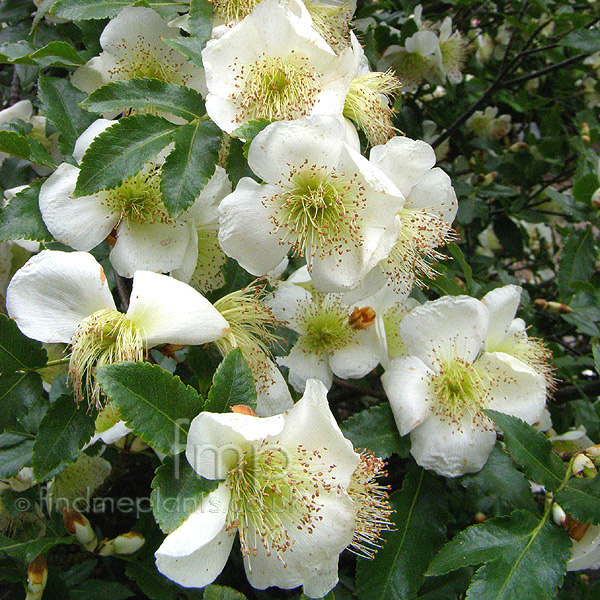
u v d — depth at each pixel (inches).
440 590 11.7
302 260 13.4
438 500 11.2
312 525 8.7
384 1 18.0
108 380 8.0
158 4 11.1
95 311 9.3
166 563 7.9
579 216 15.3
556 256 24.1
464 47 18.9
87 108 9.8
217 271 11.1
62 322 9.3
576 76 24.4
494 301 11.9
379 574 10.6
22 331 9.1
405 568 10.7
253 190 9.9
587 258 15.3
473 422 11.3
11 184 13.1
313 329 12.2
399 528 10.9
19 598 11.4
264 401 10.1
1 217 10.1
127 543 10.9
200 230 10.9
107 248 11.6
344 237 10.2
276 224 10.0
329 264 10.2
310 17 10.8
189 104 10.3
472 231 20.1
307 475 8.8
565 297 15.5
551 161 21.0
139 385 8.1
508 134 25.1
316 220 10.1
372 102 10.6
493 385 11.6
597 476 9.9
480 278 17.3
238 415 8.1
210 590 8.7
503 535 9.8
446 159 21.5
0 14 14.1
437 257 11.5
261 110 10.1
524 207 20.6
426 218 10.9
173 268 10.2
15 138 10.4
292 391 12.0
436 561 9.7
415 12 16.2
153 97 10.1
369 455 9.9
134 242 10.3
